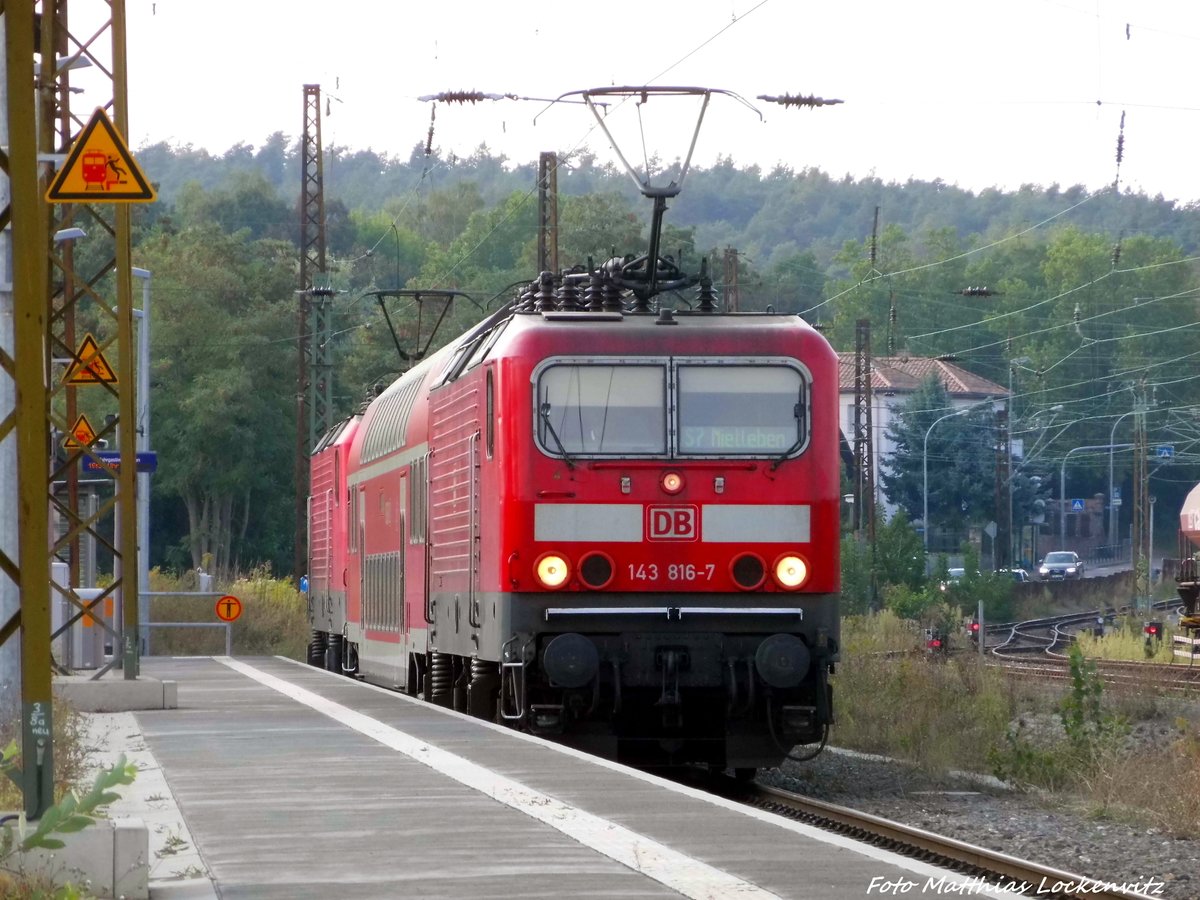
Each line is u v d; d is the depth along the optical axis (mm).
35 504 21000
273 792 30469
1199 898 28391
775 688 40531
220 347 191000
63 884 19844
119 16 48156
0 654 42719
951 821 36938
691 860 23250
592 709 39781
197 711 49219
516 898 20781
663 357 40500
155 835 25625
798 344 40625
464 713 49062
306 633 110438
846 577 139750
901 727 51969
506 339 41094
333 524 83688
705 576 39969
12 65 20922
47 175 48969
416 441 56906
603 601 39938
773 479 40219
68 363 54125
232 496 195875
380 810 28125
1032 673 77438
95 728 44000
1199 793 36250
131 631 50656
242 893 21266
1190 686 70688
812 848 24297
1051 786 44125
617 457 40094
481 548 43062
